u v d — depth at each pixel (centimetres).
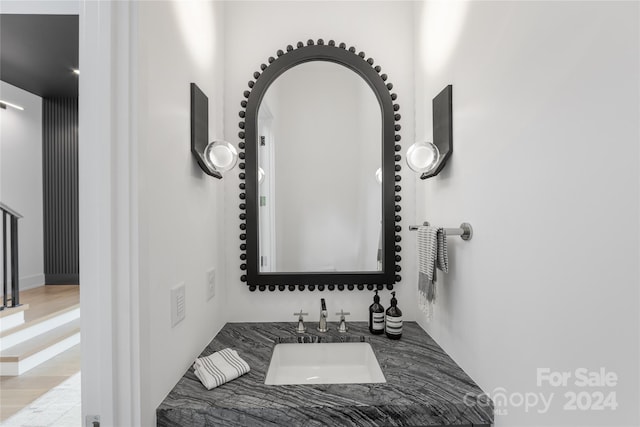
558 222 62
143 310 74
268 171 149
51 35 283
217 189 136
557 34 62
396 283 149
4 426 185
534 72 69
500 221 81
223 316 144
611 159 51
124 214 72
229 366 102
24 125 420
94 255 72
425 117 135
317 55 146
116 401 72
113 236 71
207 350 119
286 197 149
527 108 71
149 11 79
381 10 150
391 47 150
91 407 72
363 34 150
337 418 85
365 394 91
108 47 71
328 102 149
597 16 53
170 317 90
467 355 99
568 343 60
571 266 59
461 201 103
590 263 55
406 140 149
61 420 191
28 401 210
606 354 53
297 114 149
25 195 423
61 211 446
